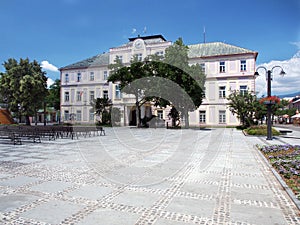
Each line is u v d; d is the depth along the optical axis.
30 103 36.75
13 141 14.62
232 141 15.34
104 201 4.66
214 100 36.56
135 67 27.58
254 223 3.72
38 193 5.13
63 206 4.42
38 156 9.70
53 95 63.03
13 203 4.57
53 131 16.44
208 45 41.25
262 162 8.44
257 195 4.99
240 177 6.44
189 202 4.61
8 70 37.75
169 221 3.80
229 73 37.25
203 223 3.73
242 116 26.91
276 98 15.88
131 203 4.56
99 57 45.97
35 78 37.16
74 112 44.78
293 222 3.75
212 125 36.03
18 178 6.32
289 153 9.55
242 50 37.56
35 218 3.92
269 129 16.17
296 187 5.27
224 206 4.41
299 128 34.03
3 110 38.50
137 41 39.81
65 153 10.45
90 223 3.73
